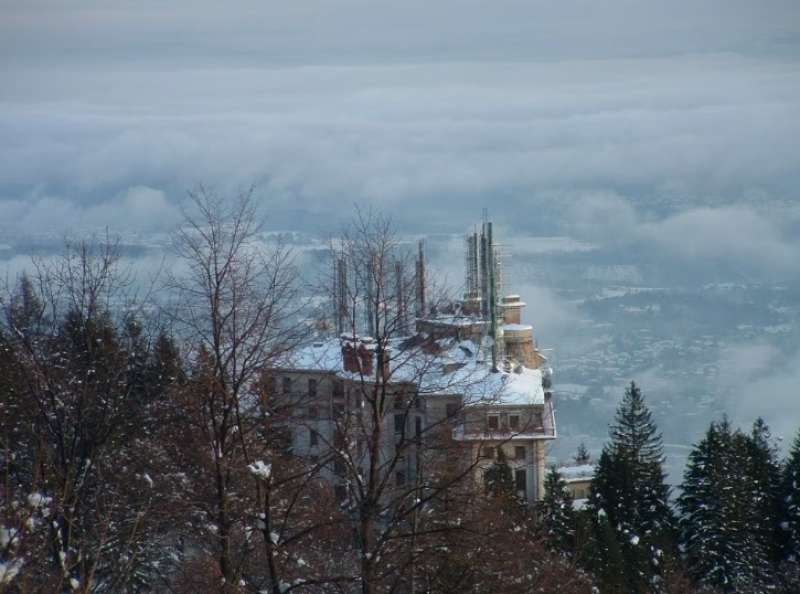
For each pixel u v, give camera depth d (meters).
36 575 34.66
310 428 49.97
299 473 47.97
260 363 46.44
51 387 49.62
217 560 45.59
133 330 54.97
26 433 48.66
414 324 50.25
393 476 54.75
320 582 44.69
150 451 48.97
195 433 47.31
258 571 50.72
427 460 49.69
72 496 42.38
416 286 49.66
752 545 108.62
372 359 52.75
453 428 51.97
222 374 45.31
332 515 48.94
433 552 46.81
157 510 45.12
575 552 81.19
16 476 47.22
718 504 109.81
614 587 86.81
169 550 51.56
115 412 50.25
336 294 48.03
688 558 109.75
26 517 32.53
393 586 45.81
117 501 46.12
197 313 46.22
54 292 56.00
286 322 47.19
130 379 53.56
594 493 117.81
